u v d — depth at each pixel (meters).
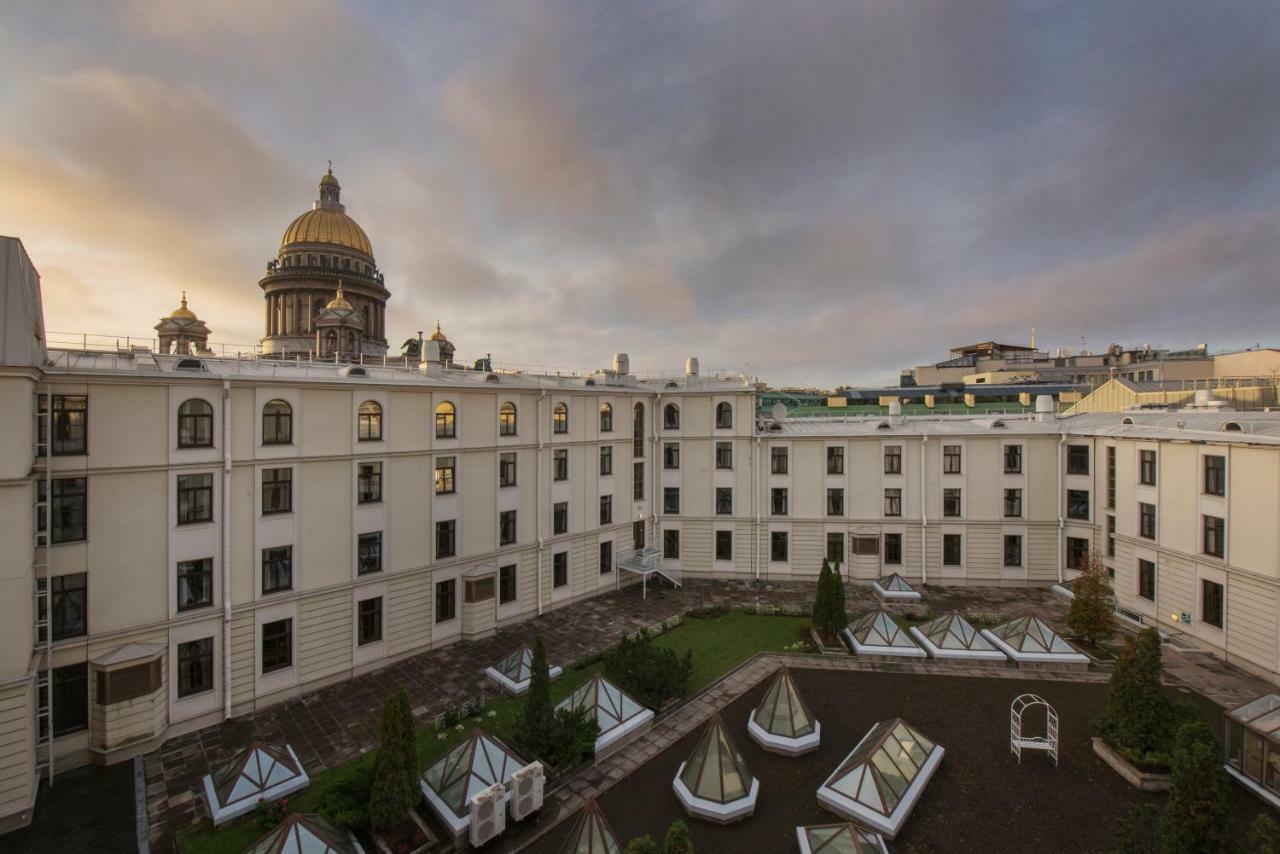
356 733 22.02
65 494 19.86
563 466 36.16
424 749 20.97
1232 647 26.92
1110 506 36.38
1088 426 39.84
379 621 27.58
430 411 29.25
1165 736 19.09
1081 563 38.09
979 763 20.00
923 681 26.11
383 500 27.56
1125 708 19.59
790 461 41.53
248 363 25.66
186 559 22.09
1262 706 19.20
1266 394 43.94
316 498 25.36
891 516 40.72
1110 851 15.16
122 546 20.75
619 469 40.06
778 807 17.95
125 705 20.16
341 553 26.12
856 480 41.00
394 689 25.47
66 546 19.70
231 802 17.23
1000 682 25.91
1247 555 26.27
